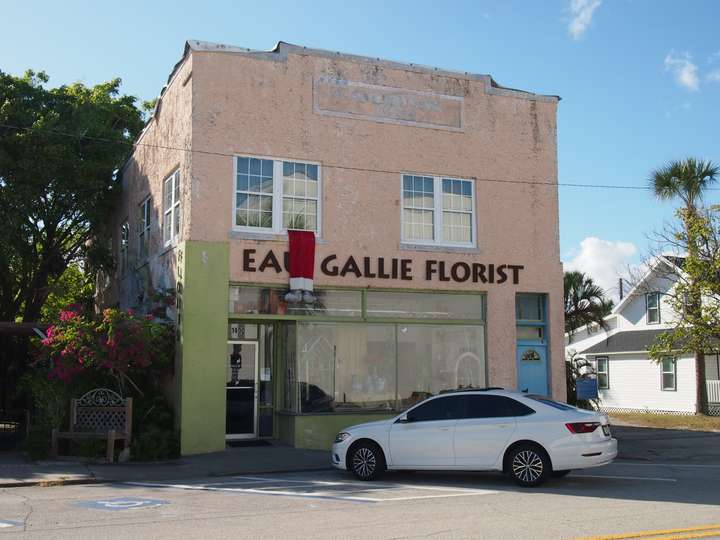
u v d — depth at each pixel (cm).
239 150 1661
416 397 1780
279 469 1395
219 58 1661
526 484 1166
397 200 1805
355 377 1730
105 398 1494
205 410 1564
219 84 1658
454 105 1894
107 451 1448
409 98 1844
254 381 1748
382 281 1766
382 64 1822
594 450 1157
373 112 1802
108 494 1120
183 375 1549
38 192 2206
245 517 915
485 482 1241
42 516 927
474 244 1884
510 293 1895
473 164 1897
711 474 1345
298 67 1736
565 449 1155
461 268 1852
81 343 1488
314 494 1106
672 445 1900
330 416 1688
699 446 1880
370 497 1074
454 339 1839
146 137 2052
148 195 2009
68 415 1529
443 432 1219
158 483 1245
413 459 1231
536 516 911
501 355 1866
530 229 1941
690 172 2780
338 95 1770
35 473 1316
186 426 1544
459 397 1245
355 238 1753
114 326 1498
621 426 2528
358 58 1798
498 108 1942
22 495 1115
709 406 3098
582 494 1095
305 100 1736
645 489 1145
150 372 1616
